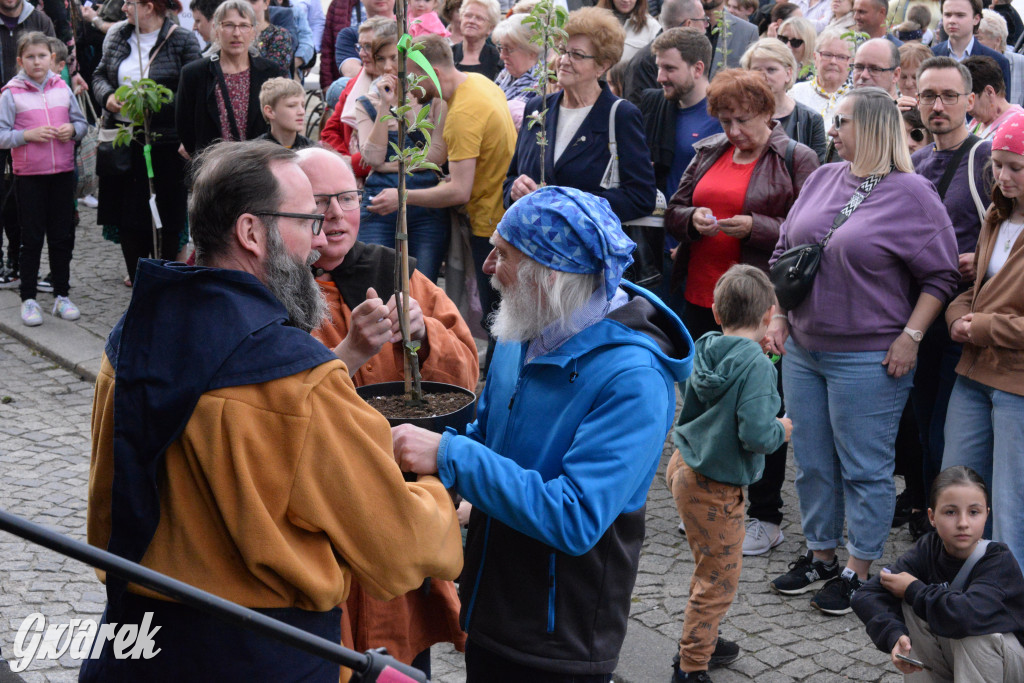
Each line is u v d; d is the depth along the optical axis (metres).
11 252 7.82
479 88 5.29
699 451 3.59
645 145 4.90
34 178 6.83
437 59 5.20
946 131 4.32
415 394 2.51
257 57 6.32
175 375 1.81
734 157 4.79
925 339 4.38
